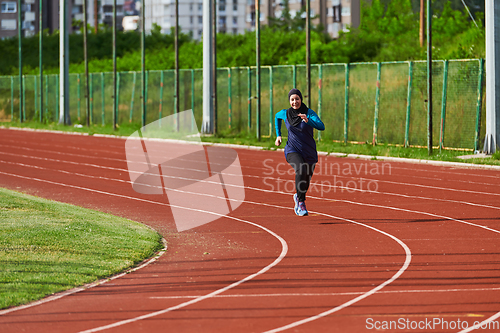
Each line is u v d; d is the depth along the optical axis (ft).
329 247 42.93
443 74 118.83
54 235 44.34
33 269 36.37
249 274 36.19
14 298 31.09
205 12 143.33
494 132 96.27
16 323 27.89
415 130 120.47
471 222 51.37
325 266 37.73
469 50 137.90
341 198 64.90
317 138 132.05
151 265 38.93
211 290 32.96
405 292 32.07
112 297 31.91
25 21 493.36
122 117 192.95
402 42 189.67
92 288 33.71
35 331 26.84
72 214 52.85
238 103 163.02
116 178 82.74
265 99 156.97
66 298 31.76
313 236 46.68
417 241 44.47
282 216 55.26
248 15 617.21
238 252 41.96
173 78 183.21
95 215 53.52
